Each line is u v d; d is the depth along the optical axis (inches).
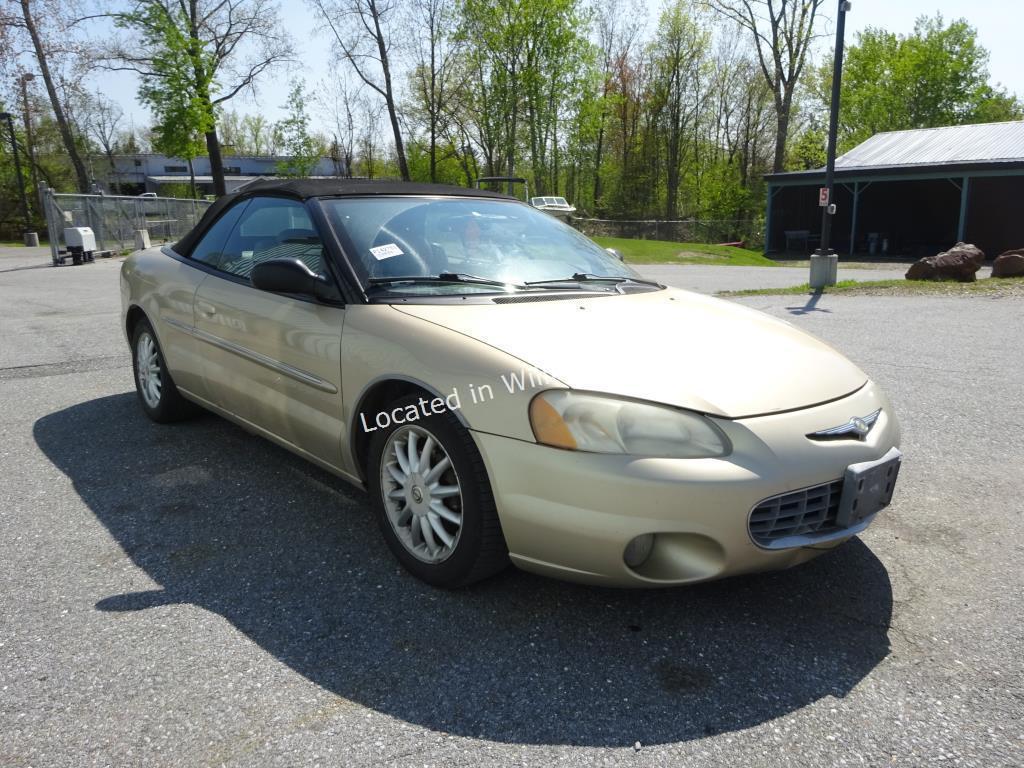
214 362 143.5
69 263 762.2
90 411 187.8
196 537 117.9
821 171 1205.1
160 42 1134.4
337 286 114.2
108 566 108.3
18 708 76.8
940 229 1228.5
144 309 167.6
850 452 92.9
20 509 128.2
